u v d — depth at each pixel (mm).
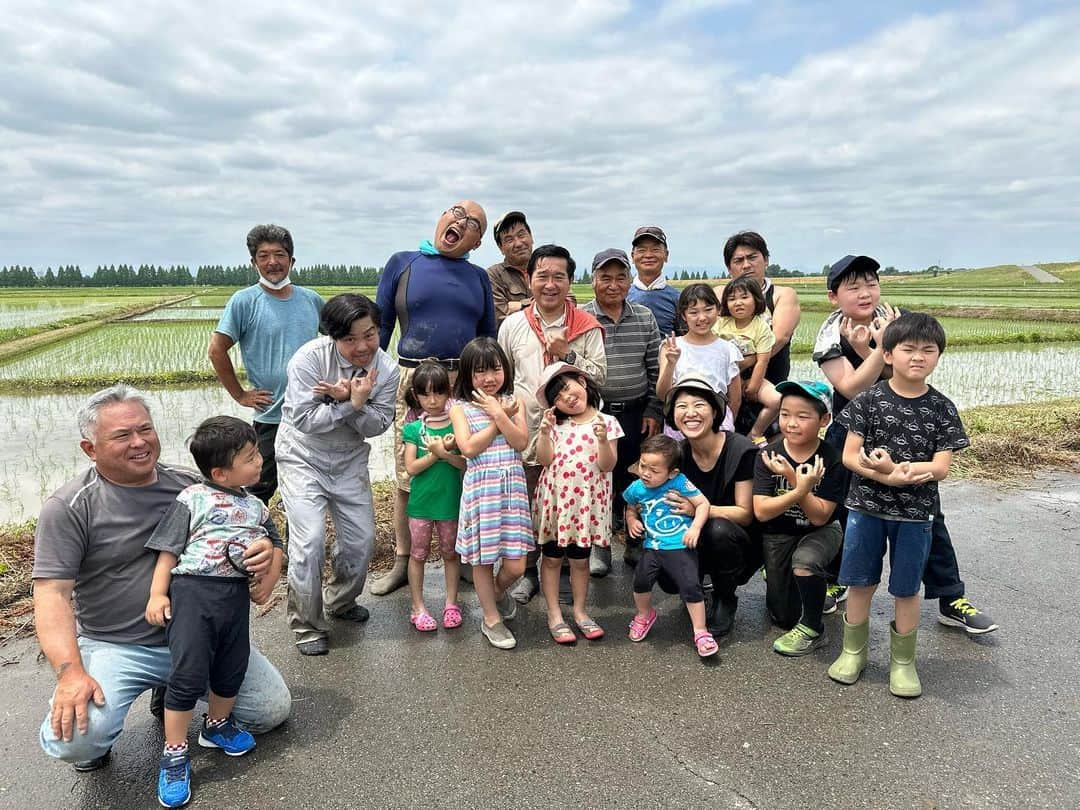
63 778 3033
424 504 4406
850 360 4676
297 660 4062
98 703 2951
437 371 4449
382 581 5094
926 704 3568
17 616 4438
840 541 4305
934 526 4316
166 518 3148
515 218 6328
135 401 3172
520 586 5074
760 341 5652
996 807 2805
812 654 4148
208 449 3141
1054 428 8961
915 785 2939
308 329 5461
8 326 26703
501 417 4168
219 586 3055
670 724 3398
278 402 5332
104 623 3209
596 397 4609
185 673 2916
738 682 3811
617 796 2879
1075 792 2887
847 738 3275
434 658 4094
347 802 2865
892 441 3623
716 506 4457
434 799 2873
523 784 2957
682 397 4426
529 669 3961
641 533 4414
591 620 4457
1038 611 4562
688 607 4176
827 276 4672
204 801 2885
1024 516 6359
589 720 3436
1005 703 3559
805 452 4289
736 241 6148
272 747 3238
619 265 5273
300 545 4102
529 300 6129
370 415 4250
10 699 3598
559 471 4352
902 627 3684
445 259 5273
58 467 8414
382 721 3439
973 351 21078
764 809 2801
